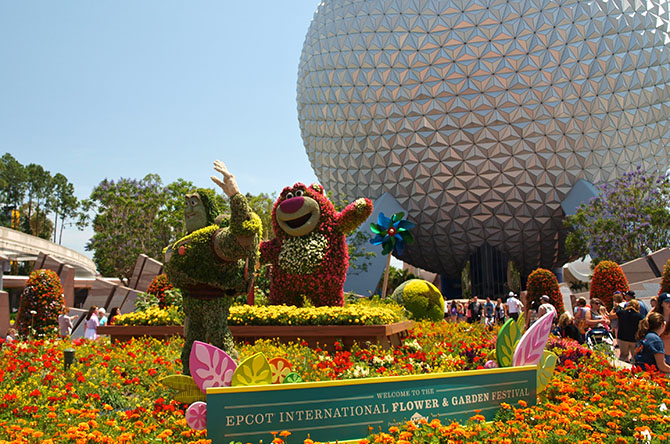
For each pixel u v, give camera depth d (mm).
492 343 10555
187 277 7355
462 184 32781
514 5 30547
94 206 38656
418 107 31797
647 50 31266
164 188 37906
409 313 15789
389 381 5207
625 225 30000
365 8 33250
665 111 32781
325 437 4855
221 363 5242
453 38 31000
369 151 34281
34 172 70938
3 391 6328
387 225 18531
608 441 5242
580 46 30391
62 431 5102
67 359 7605
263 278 16625
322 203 12969
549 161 31812
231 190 6828
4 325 23625
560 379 7914
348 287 32219
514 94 30609
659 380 7363
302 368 7723
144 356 8789
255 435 4660
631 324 11078
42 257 28766
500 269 36000
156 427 5473
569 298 22828
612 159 32750
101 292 21922
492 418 5715
